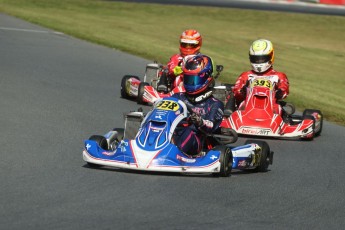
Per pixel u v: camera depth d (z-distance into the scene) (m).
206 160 27.97
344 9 147.12
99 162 27.88
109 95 48.84
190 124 30.19
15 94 45.09
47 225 20.89
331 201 26.67
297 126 39.97
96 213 22.38
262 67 42.41
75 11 112.44
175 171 27.52
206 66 30.81
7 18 91.00
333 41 109.88
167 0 138.00
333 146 39.19
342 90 67.50
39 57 62.94
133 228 21.08
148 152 27.64
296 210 24.88
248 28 114.44
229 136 30.97
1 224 20.75
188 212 23.23
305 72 77.81
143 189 25.67
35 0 118.44
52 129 36.25
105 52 71.62
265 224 22.73
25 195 23.98
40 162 29.12
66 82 52.00
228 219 22.88
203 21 117.00
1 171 27.17
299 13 134.00
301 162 34.00
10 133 34.47
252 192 26.77
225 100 43.09
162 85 47.19
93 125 38.28
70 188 25.23
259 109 40.41
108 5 123.38
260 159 30.67
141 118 29.53
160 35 94.25
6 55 61.72
